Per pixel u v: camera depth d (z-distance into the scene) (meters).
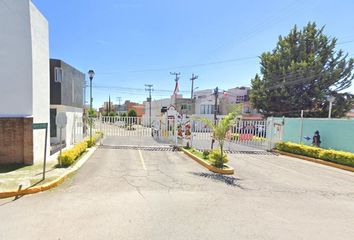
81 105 21.05
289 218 5.36
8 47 9.15
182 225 4.75
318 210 5.96
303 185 8.34
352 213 5.84
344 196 7.26
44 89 10.94
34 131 9.53
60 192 6.51
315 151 13.77
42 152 10.52
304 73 26.80
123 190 6.83
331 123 15.79
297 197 6.95
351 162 11.59
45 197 6.10
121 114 63.28
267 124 17.78
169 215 5.21
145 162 10.99
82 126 21.38
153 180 8.01
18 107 9.34
